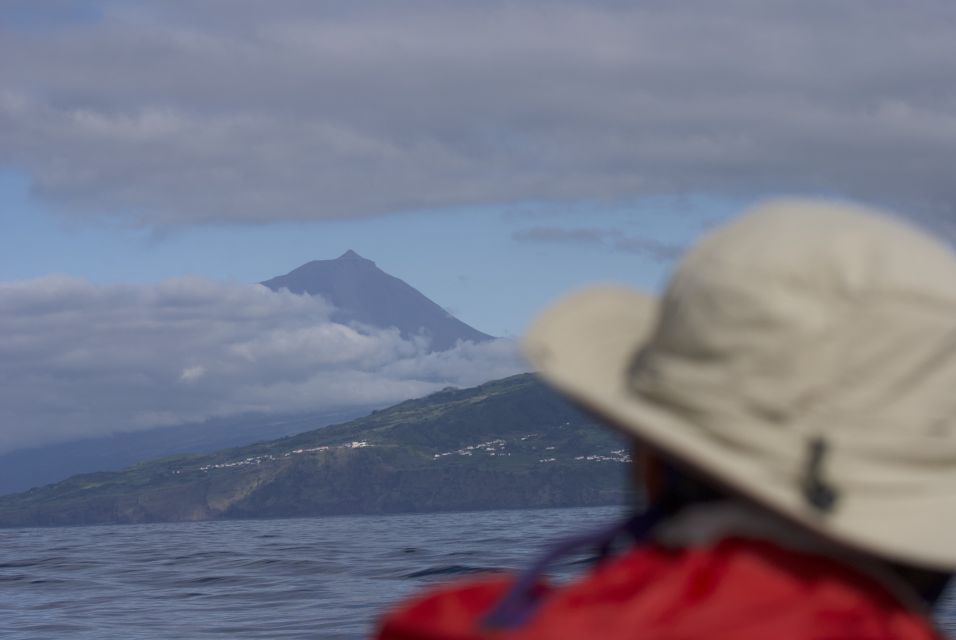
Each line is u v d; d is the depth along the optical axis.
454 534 84.38
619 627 1.82
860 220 2.06
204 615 26.28
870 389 1.92
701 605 1.84
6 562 57.12
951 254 2.06
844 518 1.89
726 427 1.98
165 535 122.50
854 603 1.87
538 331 2.36
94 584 38.38
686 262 2.18
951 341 1.94
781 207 2.13
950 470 1.93
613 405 2.12
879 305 1.94
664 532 2.05
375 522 175.50
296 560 49.25
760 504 1.94
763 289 1.99
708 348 2.02
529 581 2.04
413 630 2.07
